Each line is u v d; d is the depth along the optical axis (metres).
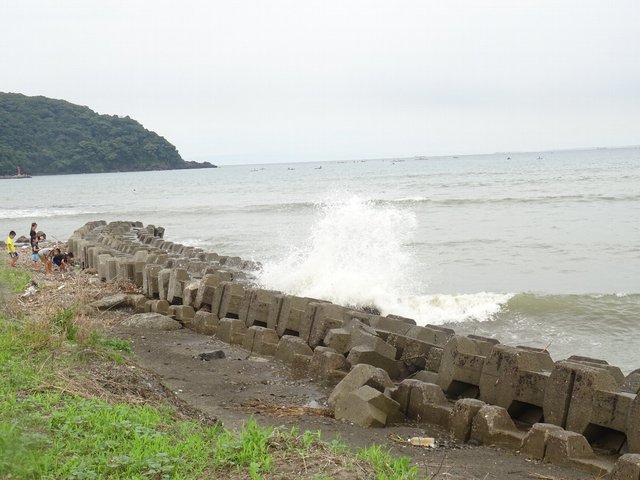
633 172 81.69
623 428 7.89
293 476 5.89
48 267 24.50
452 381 10.05
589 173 83.56
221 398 10.59
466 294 19.77
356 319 12.27
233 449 6.50
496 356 9.52
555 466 7.77
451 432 9.00
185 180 132.88
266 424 9.09
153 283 18.53
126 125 184.62
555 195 50.12
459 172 109.12
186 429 7.55
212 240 35.72
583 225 33.78
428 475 7.00
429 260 26.00
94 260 24.38
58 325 11.69
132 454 6.34
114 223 34.16
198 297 16.45
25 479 5.76
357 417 9.38
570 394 8.48
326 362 11.64
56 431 6.84
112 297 17.89
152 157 188.62
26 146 165.38
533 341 15.48
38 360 9.66
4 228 47.81
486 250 27.98
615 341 15.17
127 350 12.67
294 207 52.81
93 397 8.34
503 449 8.44
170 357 13.14
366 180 96.44
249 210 52.16
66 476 5.82
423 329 11.69
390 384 10.13
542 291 20.17
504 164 145.62
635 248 26.86
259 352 13.62
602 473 7.42
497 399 9.39
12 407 7.41
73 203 73.50
